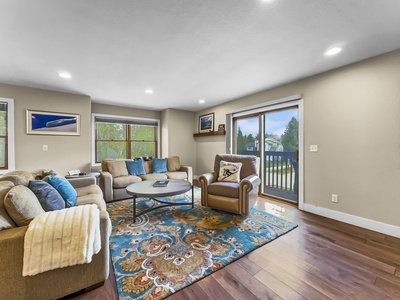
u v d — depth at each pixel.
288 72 2.72
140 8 1.46
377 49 2.09
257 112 3.80
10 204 1.18
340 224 2.45
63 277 1.22
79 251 1.18
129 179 3.64
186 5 1.43
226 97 4.07
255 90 3.57
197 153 5.52
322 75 2.72
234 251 1.80
